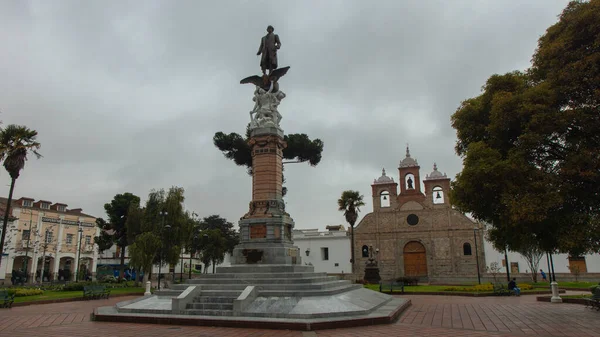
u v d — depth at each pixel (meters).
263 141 22.89
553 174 15.50
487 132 19.62
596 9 14.05
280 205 22.33
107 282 49.06
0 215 50.09
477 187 17.22
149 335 12.95
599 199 14.89
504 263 53.31
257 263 20.67
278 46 25.59
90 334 13.20
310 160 43.34
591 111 14.65
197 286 17.98
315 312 15.07
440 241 56.00
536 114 15.45
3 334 13.28
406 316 17.41
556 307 20.11
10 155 29.25
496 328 13.91
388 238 58.34
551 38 16.20
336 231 61.91
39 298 27.23
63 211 61.94
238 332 13.47
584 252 15.47
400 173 60.47
